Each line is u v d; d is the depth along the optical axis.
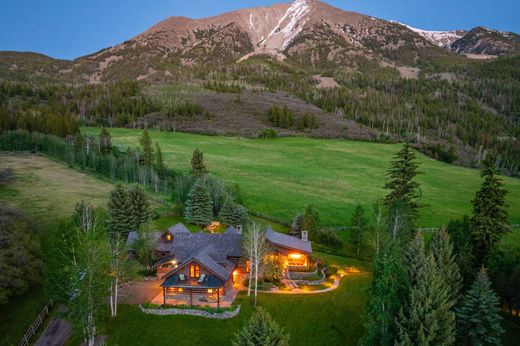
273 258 61.09
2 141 130.88
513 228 89.12
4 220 57.75
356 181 127.00
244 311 50.12
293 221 85.00
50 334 46.47
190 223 87.00
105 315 47.88
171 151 152.62
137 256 64.38
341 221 91.06
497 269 52.06
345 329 48.12
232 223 85.88
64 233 51.16
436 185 129.75
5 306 50.06
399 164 64.31
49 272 47.47
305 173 132.75
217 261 60.44
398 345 35.25
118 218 73.69
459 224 64.31
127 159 121.81
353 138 197.00
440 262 45.41
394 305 38.19
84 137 146.12
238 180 120.19
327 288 58.28
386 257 39.19
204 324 47.34
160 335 45.44
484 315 39.81
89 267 43.22
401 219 59.59
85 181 108.25
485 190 56.47
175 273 53.41
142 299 53.03
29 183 100.38
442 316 36.91
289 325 48.19
